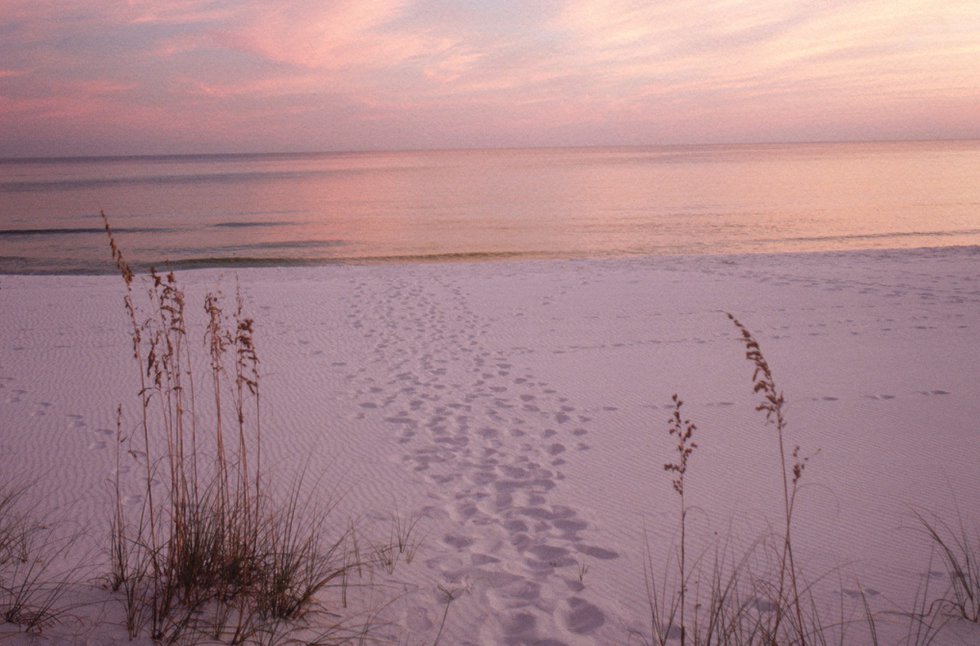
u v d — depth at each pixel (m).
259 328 10.80
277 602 3.04
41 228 35.38
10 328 10.63
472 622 3.24
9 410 7.00
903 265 16.16
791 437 6.11
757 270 15.95
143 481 5.23
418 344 9.88
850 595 3.51
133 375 8.28
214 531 3.33
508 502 4.90
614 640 3.12
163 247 28.28
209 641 2.64
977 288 12.97
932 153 158.12
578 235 29.95
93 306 12.27
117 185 77.88
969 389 7.31
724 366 8.48
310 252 26.84
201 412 7.00
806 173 73.69
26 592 2.97
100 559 3.81
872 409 6.78
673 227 31.48
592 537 4.31
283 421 6.75
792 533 4.32
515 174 90.50
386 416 6.89
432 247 27.69
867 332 9.98
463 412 7.00
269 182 80.31
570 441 6.16
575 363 8.79
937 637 3.06
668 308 11.93
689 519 4.57
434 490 5.12
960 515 4.52
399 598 3.45
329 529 4.41
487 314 11.81
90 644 2.50
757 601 3.46
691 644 3.06
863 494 4.90
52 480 5.27
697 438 6.15
